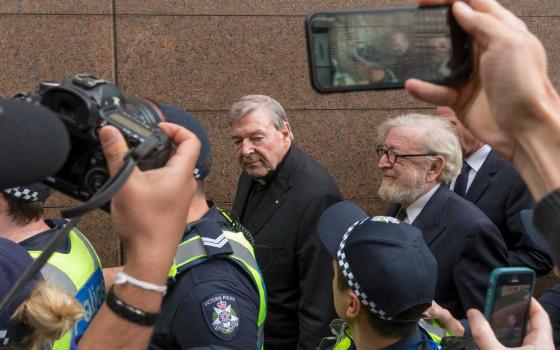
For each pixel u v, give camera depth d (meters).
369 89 1.09
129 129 1.06
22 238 2.29
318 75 1.08
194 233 2.36
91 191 1.08
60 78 4.61
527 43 0.89
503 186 3.96
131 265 1.06
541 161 0.88
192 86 4.72
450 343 1.84
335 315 3.56
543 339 1.62
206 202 2.60
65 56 4.61
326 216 2.20
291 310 3.74
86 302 2.28
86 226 4.65
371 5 4.80
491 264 3.20
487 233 3.21
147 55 4.67
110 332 1.07
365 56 1.08
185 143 1.08
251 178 3.97
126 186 1.02
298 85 4.80
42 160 0.75
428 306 1.92
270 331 3.75
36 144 0.74
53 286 1.59
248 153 3.76
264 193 3.85
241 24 4.71
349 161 4.91
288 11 4.74
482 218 3.28
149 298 1.07
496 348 1.41
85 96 1.08
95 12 4.60
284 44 4.77
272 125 3.79
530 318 1.68
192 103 4.73
